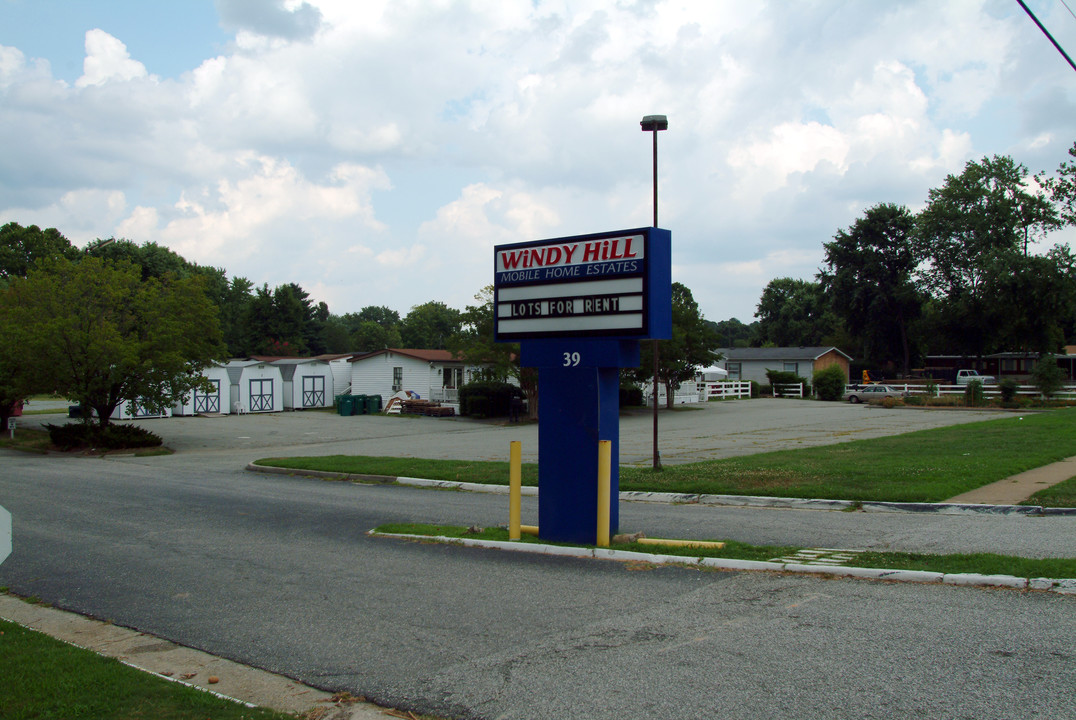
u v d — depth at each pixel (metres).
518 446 10.52
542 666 5.71
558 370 10.27
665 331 10.02
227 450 27.88
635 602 7.30
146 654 6.41
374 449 26.20
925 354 77.31
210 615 7.45
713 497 13.96
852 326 76.69
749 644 5.93
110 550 10.55
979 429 25.19
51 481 18.48
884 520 11.38
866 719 4.54
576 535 10.05
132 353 27.27
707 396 53.34
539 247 10.60
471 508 13.90
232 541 11.07
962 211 69.75
